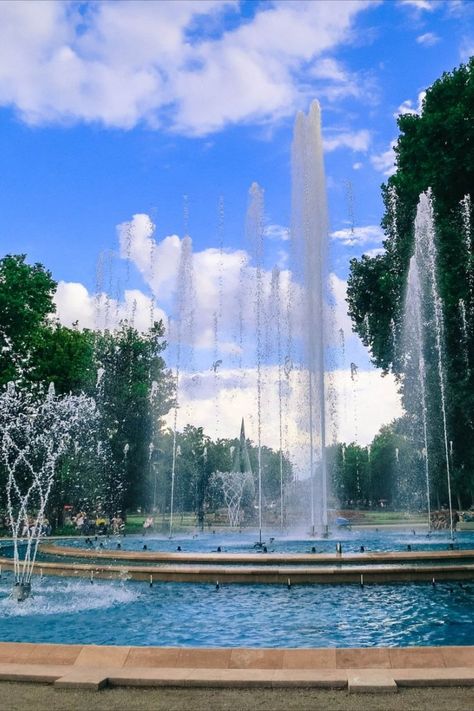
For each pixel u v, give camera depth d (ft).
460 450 113.29
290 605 39.24
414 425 120.47
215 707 19.79
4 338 131.85
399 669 23.12
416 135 108.37
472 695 20.57
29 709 19.72
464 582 44.83
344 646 29.63
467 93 102.68
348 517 174.50
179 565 51.42
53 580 50.44
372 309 119.03
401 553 50.80
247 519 165.68
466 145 102.06
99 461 160.15
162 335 180.86
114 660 24.82
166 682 22.30
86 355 151.84
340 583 44.60
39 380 138.51
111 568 49.42
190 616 36.73
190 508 262.88
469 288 100.89
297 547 66.90
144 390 171.83
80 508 159.33
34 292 135.03
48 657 25.25
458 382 103.35
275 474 270.05
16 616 37.27
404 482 189.78
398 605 38.70
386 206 120.78
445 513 106.01
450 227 102.83
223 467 285.23
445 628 32.65
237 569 46.01
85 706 20.03
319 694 21.07
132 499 173.47
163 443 195.72
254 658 24.38
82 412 144.46
